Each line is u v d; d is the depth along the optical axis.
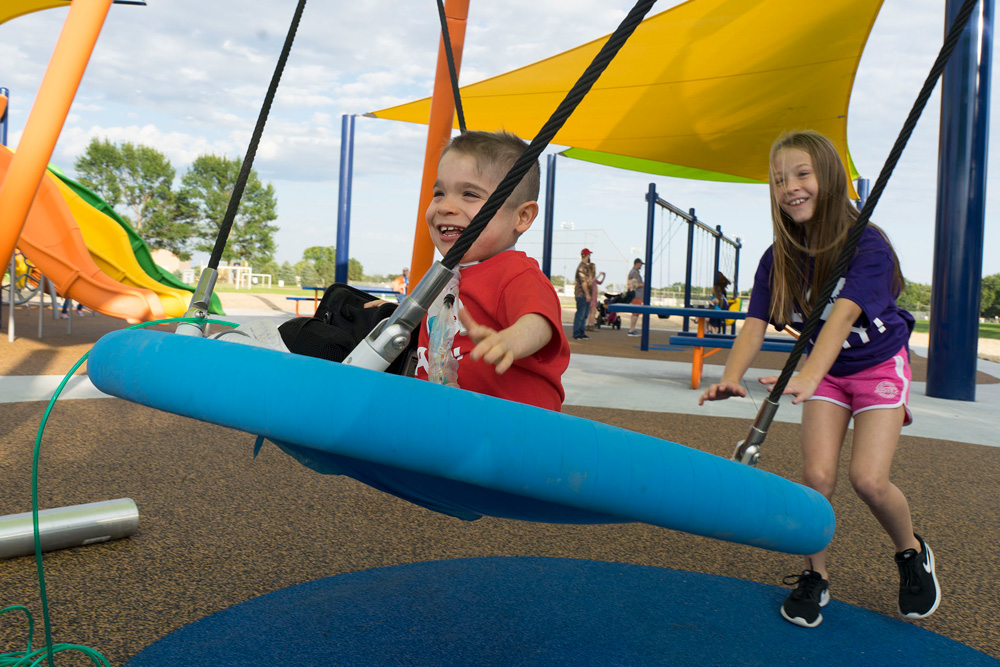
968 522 3.00
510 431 0.80
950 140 6.88
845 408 2.09
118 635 1.73
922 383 8.33
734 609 2.08
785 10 4.73
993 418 5.88
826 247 2.01
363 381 0.80
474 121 6.45
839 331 1.89
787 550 1.01
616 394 6.24
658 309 6.98
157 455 3.46
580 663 1.71
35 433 3.76
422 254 3.07
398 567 2.26
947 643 1.92
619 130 6.60
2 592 1.94
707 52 5.24
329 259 78.12
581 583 2.21
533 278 1.48
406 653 1.70
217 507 2.75
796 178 2.02
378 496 3.02
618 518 0.94
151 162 64.12
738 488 0.92
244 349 0.87
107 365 0.97
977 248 6.86
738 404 6.02
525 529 2.73
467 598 2.05
